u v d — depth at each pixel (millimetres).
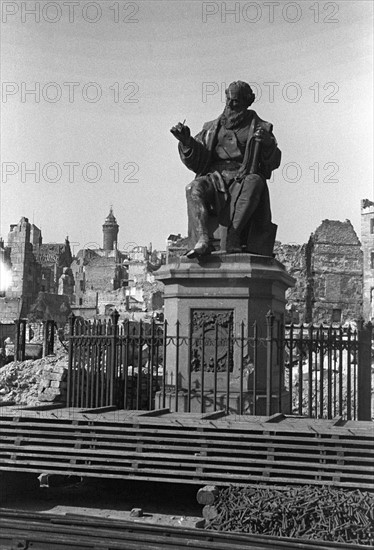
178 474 9383
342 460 8969
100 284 91562
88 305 77688
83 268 92875
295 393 21266
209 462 9492
